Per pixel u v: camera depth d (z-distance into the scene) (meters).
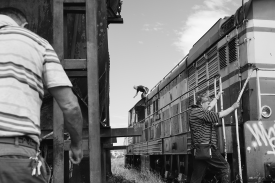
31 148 1.37
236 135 4.54
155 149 9.57
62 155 2.53
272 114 4.81
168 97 9.21
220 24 6.04
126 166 16.17
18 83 1.36
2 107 1.31
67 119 1.52
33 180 1.33
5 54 1.38
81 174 3.86
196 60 7.17
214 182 5.40
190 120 4.00
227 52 5.67
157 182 8.48
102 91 3.39
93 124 2.54
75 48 3.36
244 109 4.96
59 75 1.49
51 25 3.18
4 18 1.54
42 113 3.23
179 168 7.59
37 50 1.48
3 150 1.29
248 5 5.16
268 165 4.36
